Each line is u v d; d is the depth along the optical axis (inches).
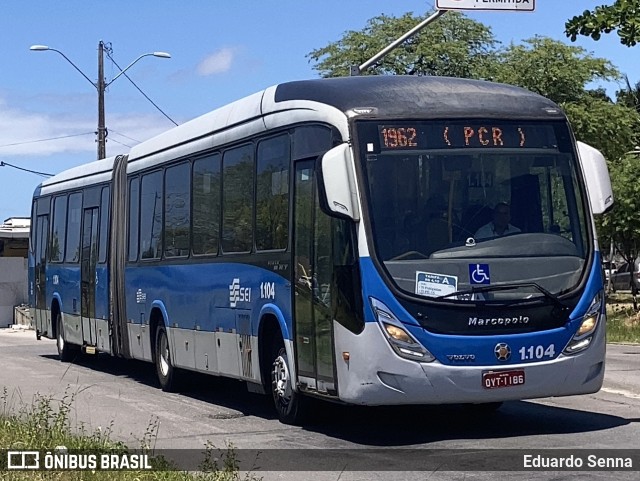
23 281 1812.3
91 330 784.3
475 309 396.5
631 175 1342.3
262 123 489.1
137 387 676.1
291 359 454.6
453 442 414.3
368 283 395.2
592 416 480.1
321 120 428.1
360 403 398.9
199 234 572.7
